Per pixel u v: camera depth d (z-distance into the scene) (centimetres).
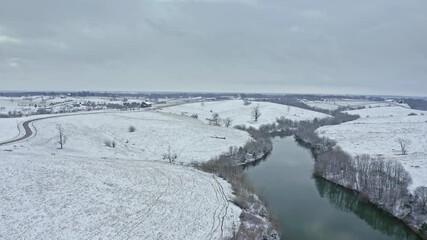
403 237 5475
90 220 4959
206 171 8012
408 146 10588
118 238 4594
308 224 5747
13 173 6141
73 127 11494
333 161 8631
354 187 7544
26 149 8219
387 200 6412
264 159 10575
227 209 5728
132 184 6469
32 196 5397
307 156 11106
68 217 4950
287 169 9362
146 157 9656
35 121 11712
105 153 9431
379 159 8381
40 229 4562
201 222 5244
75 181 6191
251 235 4978
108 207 5403
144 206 5584
